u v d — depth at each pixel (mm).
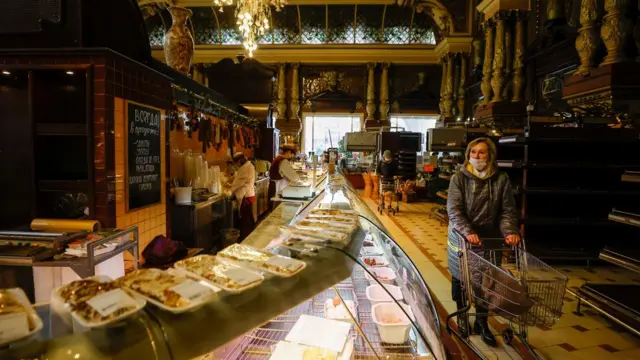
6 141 2750
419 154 12375
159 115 3389
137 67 2980
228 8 13195
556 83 8164
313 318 1527
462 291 2684
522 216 4887
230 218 5414
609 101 5211
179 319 881
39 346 726
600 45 5836
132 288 924
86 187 2660
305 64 14172
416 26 13766
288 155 5914
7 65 2555
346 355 1341
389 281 1864
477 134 7211
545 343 2824
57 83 2766
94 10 2768
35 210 2709
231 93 8391
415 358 1385
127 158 2859
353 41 14016
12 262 2004
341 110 14336
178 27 4879
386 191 9242
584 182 4840
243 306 1012
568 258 4664
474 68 12008
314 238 1543
